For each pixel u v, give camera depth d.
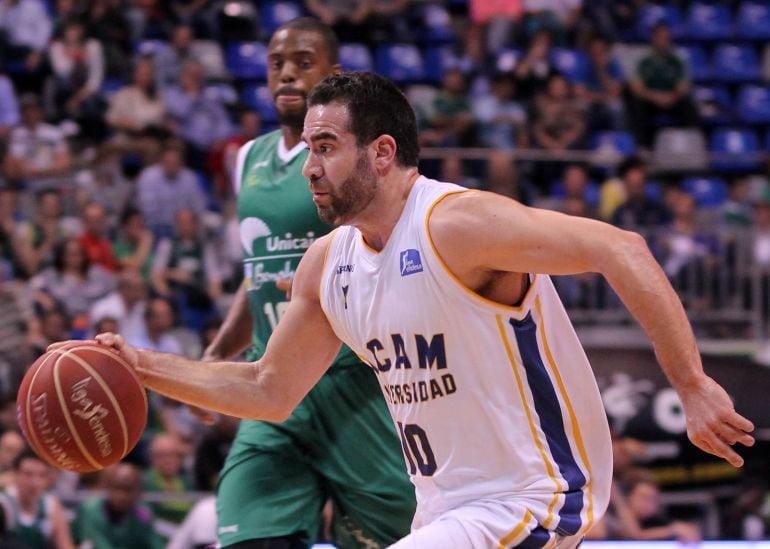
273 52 12.41
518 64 36.59
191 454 22.92
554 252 8.31
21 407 9.39
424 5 42.12
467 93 36.22
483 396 8.87
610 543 16.00
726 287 29.20
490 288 8.78
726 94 41.75
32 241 28.25
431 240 8.73
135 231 28.56
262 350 12.66
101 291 27.12
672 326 8.09
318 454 12.23
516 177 28.59
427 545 8.72
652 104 37.97
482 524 8.80
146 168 31.03
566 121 33.69
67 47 34.66
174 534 20.53
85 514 19.89
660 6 43.00
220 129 33.94
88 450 9.27
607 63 39.31
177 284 28.08
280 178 12.39
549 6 40.28
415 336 8.91
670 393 24.47
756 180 36.38
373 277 9.12
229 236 29.12
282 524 11.95
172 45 35.53
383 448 12.09
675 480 24.30
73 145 33.19
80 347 9.51
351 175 8.98
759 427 24.89
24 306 26.33
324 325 9.90
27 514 19.47
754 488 23.81
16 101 33.78
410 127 9.16
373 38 40.38
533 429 8.95
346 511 12.42
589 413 9.20
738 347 28.31
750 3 43.91
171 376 9.80
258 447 12.10
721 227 30.97
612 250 8.18
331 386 12.09
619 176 31.33
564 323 9.15
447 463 9.08
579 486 9.11
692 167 34.66
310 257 9.80
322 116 9.02
